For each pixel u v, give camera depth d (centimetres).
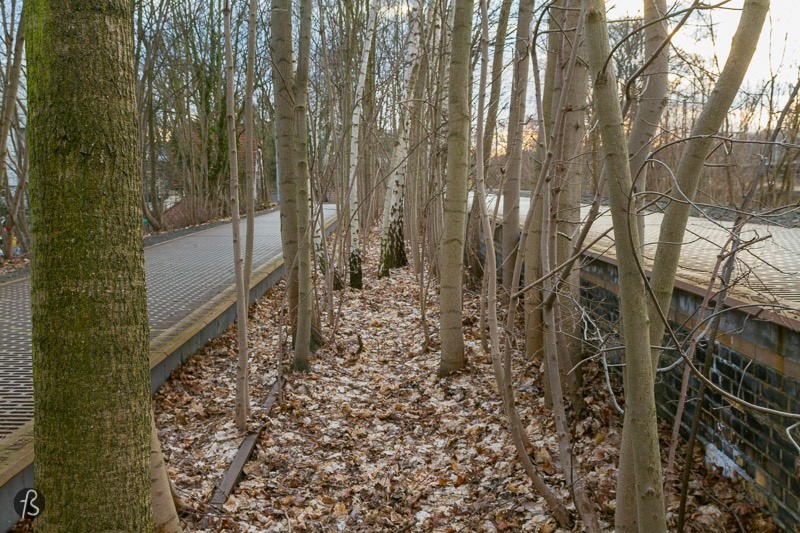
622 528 302
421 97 1213
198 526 412
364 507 458
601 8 238
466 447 545
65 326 167
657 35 430
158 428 562
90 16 166
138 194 180
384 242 1465
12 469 370
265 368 741
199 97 2805
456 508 450
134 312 178
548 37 674
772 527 378
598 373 631
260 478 487
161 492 347
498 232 1121
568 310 572
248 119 564
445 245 702
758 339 391
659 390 554
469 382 686
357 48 1516
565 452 387
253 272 1185
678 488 429
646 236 948
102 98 168
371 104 1438
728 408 430
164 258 1424
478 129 434
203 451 521
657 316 288
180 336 712
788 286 486
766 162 339
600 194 331
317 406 639
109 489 175
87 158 166
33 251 171
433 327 938
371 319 1038
